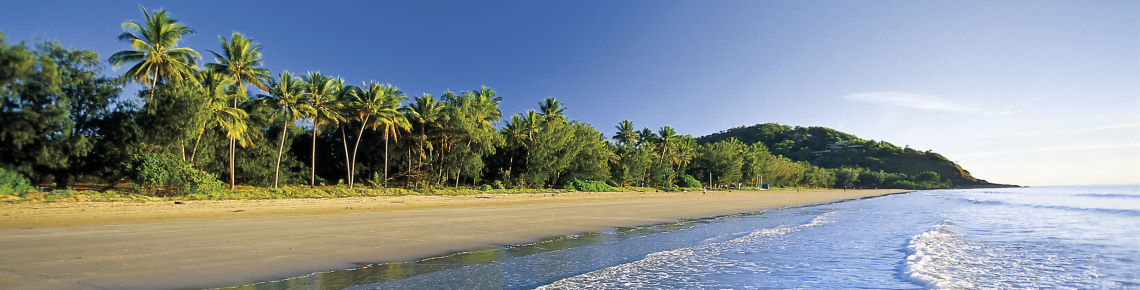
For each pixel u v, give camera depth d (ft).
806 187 472.03
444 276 28.78
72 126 83.05
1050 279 30.81
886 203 160.04
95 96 90.84
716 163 329.93
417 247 41.16
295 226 55.93
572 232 55.52
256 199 88.99
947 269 33.94
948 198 223.30
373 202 101.14
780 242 47.70
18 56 71.92
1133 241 51.60
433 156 160.15
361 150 169.07
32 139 76.59
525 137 180.34
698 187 288.51
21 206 59.31
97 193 76.64
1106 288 28.22
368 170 169.07
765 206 131.03
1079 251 43.65
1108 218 86.84
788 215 91.97
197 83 97.96
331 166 173.78
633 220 74.69
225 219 64.69
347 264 32.42
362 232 50.78
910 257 38.09
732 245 45.16
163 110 94.12
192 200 79.10
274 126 149.59
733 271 31.63
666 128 275.39
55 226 52.06
